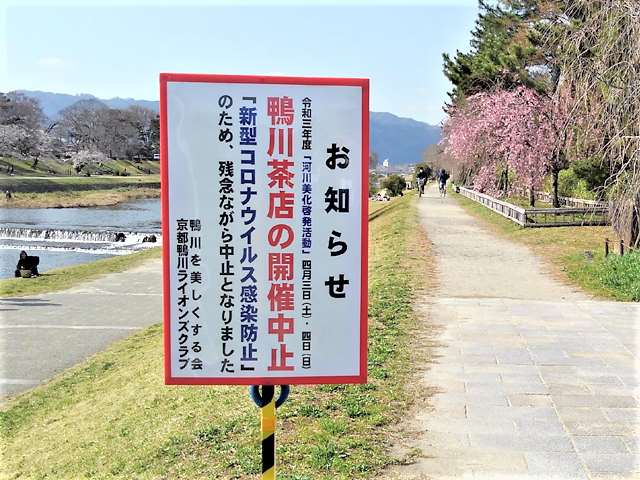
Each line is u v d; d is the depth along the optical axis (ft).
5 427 27.45
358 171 11.97
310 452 16.44
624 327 29.53
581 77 39.55
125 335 43.98
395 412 19.17
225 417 19.56
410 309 33.12
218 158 11.78
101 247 112.57
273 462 12.52
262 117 11.76
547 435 17.52
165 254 11.88
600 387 21.35
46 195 211.61
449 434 17.57
